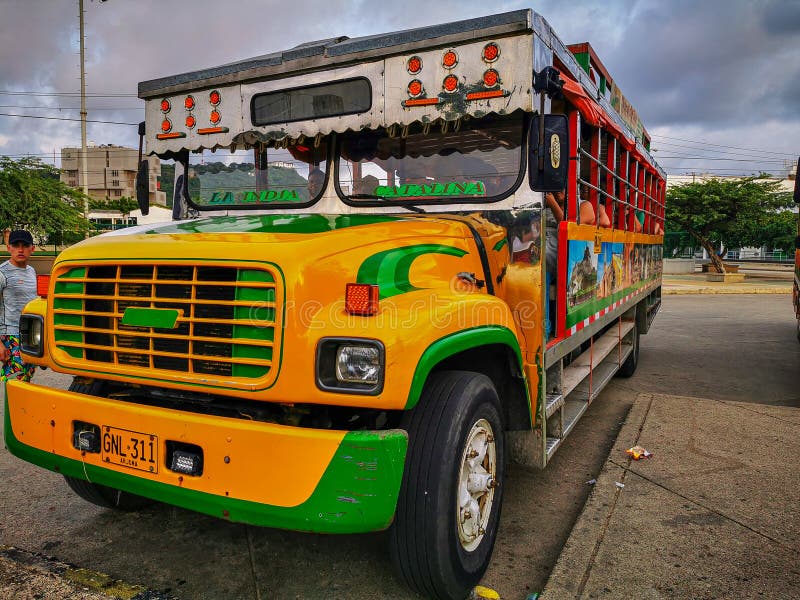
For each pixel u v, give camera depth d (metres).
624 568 2.92
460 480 2.70
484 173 3.46
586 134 4.56
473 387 2.77
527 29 3.06
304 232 2.75
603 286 4.96
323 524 2.29
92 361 2.88
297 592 2.92
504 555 3.30
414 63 3.34
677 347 10.12
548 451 3.55
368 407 2.32
